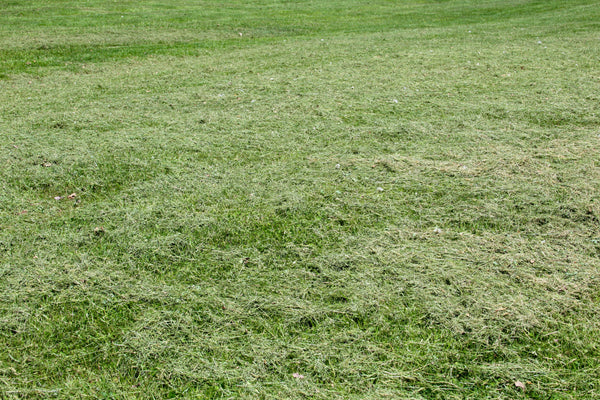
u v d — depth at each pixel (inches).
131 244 142.0
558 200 162.1
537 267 129.7
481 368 101.0
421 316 114.6
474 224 151.3
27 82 335.6
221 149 210.1
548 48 410.3
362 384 98.1
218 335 110.3
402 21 649.6
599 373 99.6
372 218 155.4
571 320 112.5
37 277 128.0
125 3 770.2
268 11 735.1
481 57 381.4
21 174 185.2
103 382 99.2
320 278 128.1
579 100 265.9
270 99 282.0
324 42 483.2
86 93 303.7
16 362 103.7
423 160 194.4
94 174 186.7
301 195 168.2
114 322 114.3
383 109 260.1
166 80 335.6
